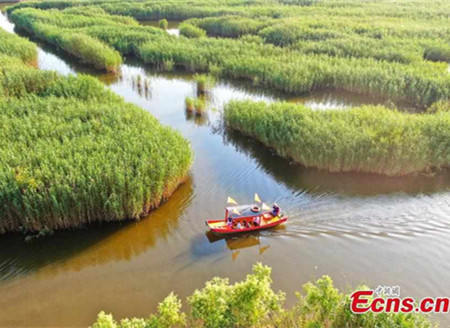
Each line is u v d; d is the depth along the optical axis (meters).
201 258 17.36
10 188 17.95
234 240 18.41
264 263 17.02
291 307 14.63
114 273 16.53
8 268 16.73
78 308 14.82
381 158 22.80
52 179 18.78
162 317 12.28
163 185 20.53
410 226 19.02
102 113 26.77
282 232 18.73
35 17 64.06
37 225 18.50
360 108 28.69
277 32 52.03
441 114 26.73
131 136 23.14
